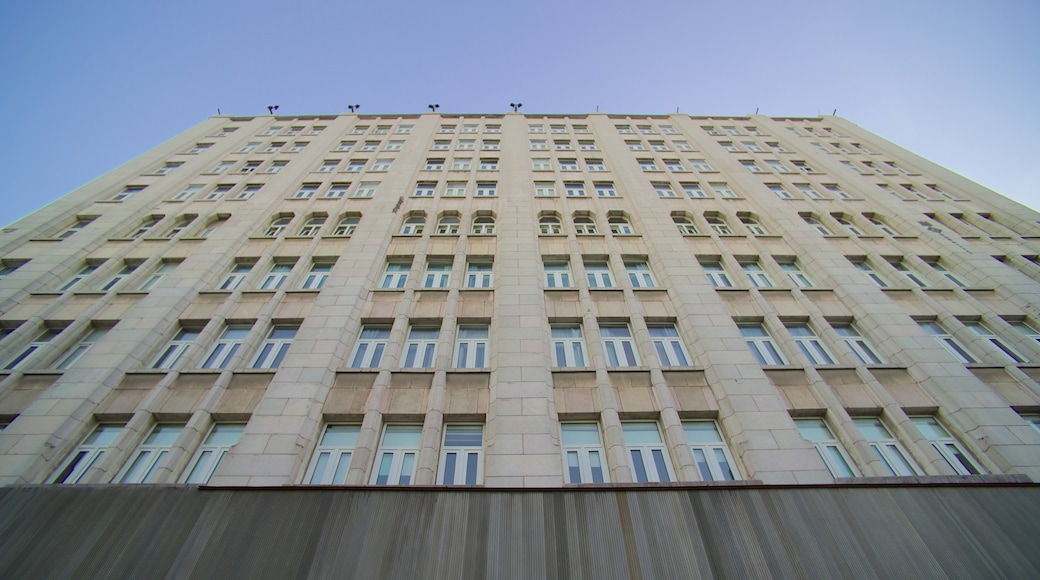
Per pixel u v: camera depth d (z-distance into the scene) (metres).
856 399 11.54
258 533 7.41
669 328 13.95
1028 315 14.68
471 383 11.66
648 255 16.88
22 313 14.06
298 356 11.88
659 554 7.20
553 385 11.68
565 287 15.02
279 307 14.29
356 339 13.26
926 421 11.29
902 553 7.20
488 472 9.11
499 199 19.89
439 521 7.56
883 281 16.58
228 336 13.60
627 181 21.59
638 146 26.81
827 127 31.58
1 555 7.13
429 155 24.62
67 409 10.54
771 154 26.69
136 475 9.77
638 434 10.88
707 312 13.69
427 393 11.48
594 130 28.39
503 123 28.84
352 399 11.24
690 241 17.92
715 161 24.59
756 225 19.59
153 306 13.82
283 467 9.20
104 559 7.10
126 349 12.23
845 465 10.26
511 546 7.25
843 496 8.03
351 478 9.41
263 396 10.84
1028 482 8.25
